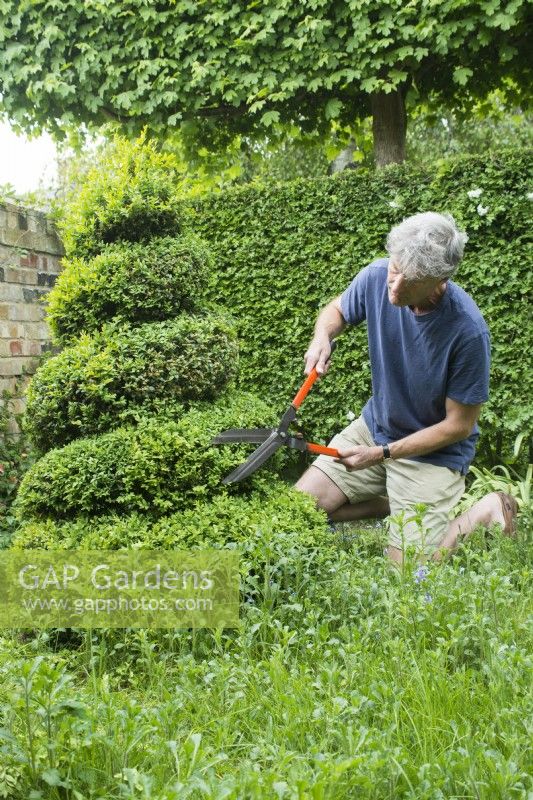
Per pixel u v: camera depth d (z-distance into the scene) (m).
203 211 5.27
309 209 5.07
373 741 1.58
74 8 5.16
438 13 4.77
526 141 9.70
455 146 9.87
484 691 1.96
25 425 3.12
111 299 3.17
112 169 3.48
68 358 3.05
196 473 2.82
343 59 5.09
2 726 1.77
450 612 2.32
